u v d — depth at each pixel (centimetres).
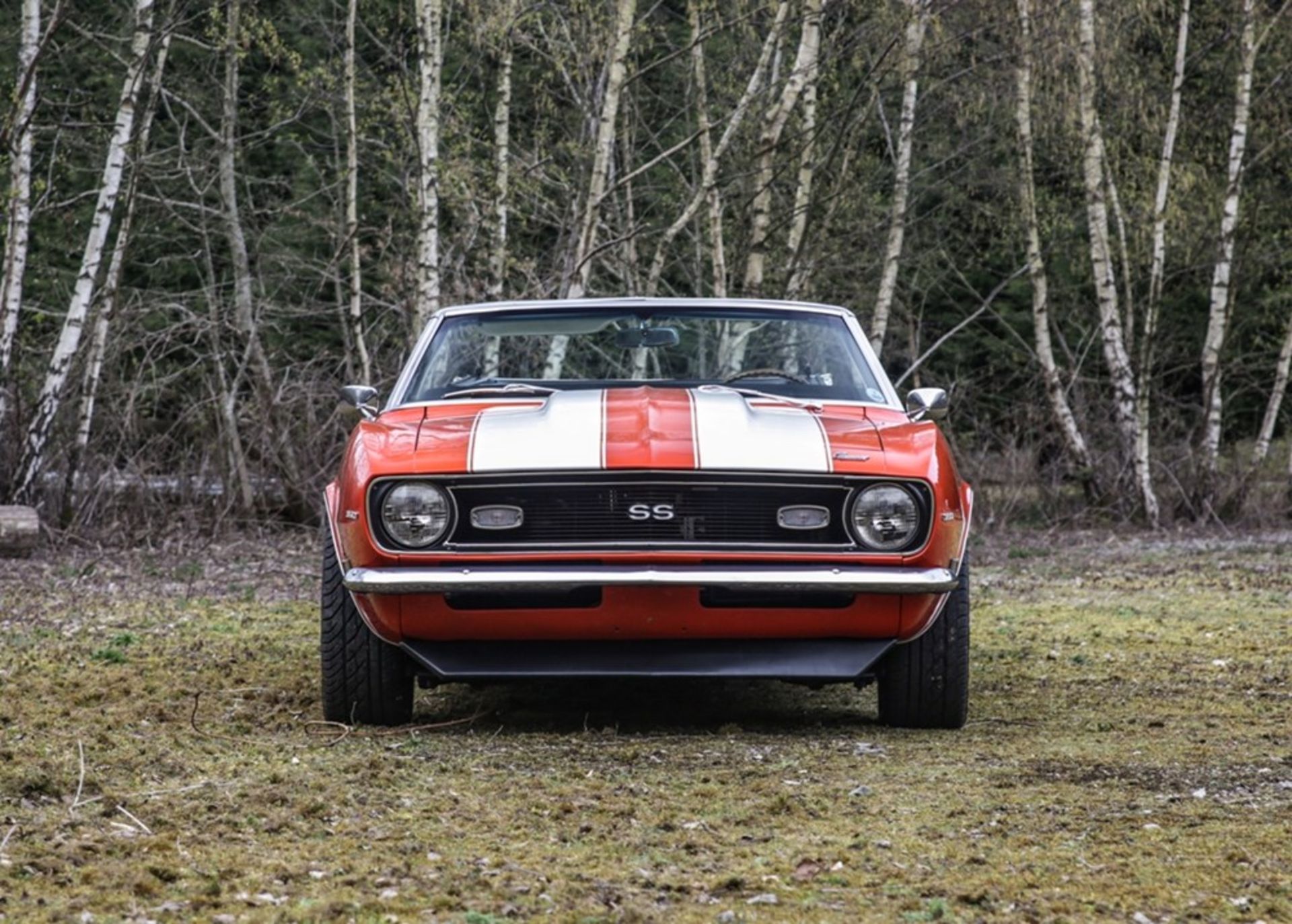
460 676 566
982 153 2236
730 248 1994
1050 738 593
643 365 670
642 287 1908
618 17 1538
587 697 692
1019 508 2028
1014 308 2764
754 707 671
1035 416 2142
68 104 1723
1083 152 2158
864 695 703
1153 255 2264
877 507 562
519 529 561
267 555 1477
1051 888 392
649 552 553
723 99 1903
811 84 1606
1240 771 529
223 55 2120
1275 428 2909
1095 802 482
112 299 1697
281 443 1691
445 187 1678
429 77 1596
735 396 621
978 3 1975
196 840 427
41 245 2217
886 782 508
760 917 366
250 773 510
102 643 853
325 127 2464
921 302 2694
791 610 562
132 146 1738
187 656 802
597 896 380
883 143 2412
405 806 468
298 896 379
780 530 561
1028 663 813
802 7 1750
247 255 2139
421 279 1590
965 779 513
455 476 559
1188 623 993
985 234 2639
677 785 502
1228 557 1570
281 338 2267
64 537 1502
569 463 556
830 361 675
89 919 357
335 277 1998
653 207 2150
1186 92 2505
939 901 372
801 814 464
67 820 441
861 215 2067
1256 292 2698
